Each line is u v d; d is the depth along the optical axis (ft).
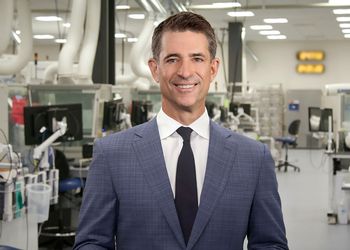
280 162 33.50
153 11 22.27
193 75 4.14
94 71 18.79
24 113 12.57
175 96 4.22
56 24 37.50
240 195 4.27
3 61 16.39
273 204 4.41
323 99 33.47
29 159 11.74
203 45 4.16
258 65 51.80
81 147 15.81
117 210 4.37
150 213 4.17
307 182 27.48
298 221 18.74
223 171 4.28
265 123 44.83
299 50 51.03
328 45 50.47
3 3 13.98
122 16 34.63
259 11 33.91
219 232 4.18
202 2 30.50
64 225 15.51
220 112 26.37
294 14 35.17
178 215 4.18
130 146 4.37
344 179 18.12
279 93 46.19
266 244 4.38
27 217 10.43
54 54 50.14
